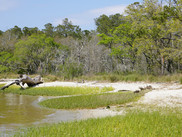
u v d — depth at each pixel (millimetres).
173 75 25141
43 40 56812
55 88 23250
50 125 8219
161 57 30297
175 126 6996
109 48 46688
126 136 6145
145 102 13016
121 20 50719
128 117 8539
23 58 53625
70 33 85562
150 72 30531
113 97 15219
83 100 14695
